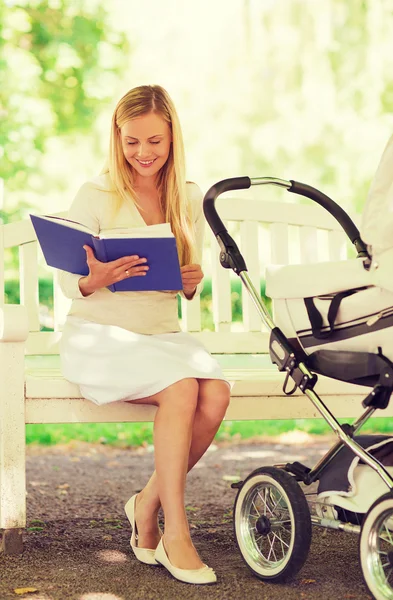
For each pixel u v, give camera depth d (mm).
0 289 3910
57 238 2979
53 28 9570
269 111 10148
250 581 2846
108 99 9742
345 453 2820
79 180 9547
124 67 9914
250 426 6801
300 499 2725
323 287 2750
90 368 3109
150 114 3199
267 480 2822
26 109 9219
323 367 2836
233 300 8945
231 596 2682
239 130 10148
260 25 9891
